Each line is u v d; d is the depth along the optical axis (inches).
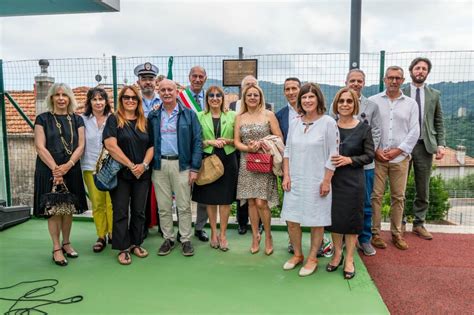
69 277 143.9
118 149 151.0
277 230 203.3
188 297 127.8
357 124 140.8
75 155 153.0
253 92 157.6
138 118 157.8
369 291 131.5
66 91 154.0
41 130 150.4
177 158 161.0
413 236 193.9
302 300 125.4
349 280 139.7
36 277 143.9
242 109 162.6
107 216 176.2
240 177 161.3
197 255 166.2
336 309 119.3
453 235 195.3
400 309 124.0
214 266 154.1
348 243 143.6
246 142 158.4
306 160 138.0
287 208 144.9
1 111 242.4
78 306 121.5
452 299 130.3
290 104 168.4
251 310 118.8
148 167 159.6
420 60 176.1
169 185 165.2
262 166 152.8
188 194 164.2
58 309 119.6
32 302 124.0
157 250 172.6
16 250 174.1
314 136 136.5
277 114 172.9
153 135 161.0
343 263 154.7
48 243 183.8
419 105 179.8
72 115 157.9
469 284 141.1
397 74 163.2
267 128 158.9
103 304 123.0
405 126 167.5
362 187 137.9
